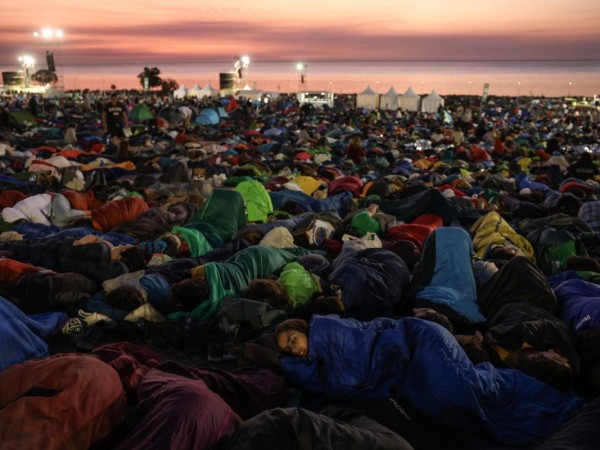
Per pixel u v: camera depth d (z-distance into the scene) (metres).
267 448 2.51
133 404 3.39
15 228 7.09
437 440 3.36
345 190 10.38
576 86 125.81
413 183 10.87
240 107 36.69
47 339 4.76
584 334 4.11
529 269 5.02
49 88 53.03
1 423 2.58
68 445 2.67
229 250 6.51
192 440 2.69
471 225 8.39
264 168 12.74
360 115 34.41
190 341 4.66
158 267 5.70
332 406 3.61
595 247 7.03
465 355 3.70
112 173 11.41
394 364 3.71
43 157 14.18
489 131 24.36
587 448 2.82
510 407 3.62
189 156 14.09
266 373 3.92
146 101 47.34
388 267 5.36
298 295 5.09
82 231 6.84
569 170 13.31
